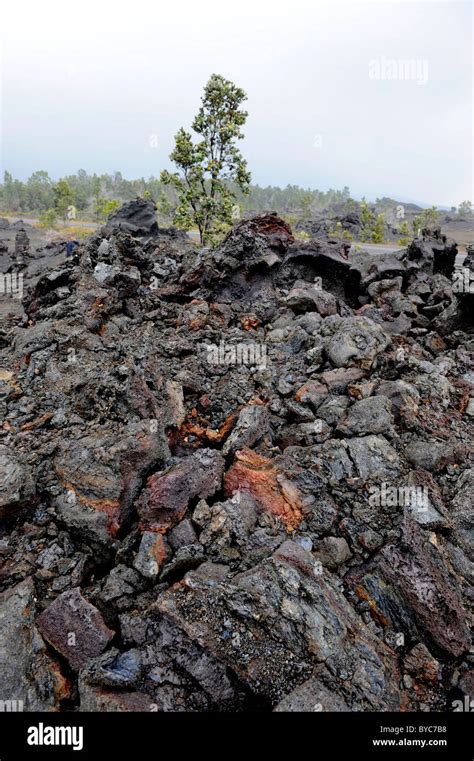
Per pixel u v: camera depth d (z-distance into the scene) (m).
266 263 14.43
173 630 5.02
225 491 7.06
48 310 13.39
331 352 9.95
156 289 14.86
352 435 7.98
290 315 13.00
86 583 6.14
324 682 4.64
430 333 13.43
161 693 4.66
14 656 4.96
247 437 7.97
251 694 4.68
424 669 5.08
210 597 5.18
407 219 121.75
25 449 7.77
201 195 27.77
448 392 9.73
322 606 5.20
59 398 9.41
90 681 4.71
